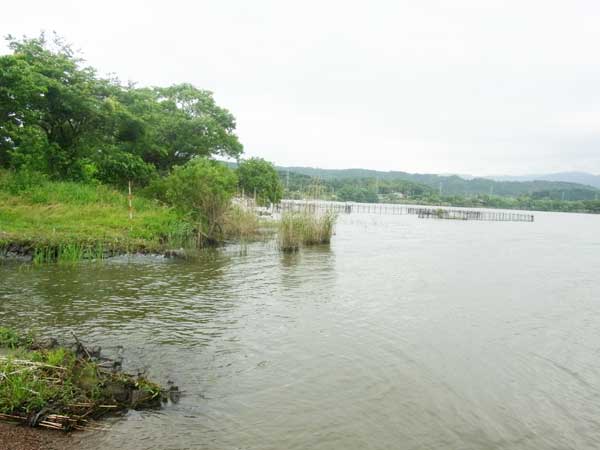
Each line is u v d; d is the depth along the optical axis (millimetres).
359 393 6656
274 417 5840
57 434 5094
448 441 5535
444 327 10156
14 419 5289
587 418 6316
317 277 15164
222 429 5484
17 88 21219
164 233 19812
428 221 61656
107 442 5031
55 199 21188
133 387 6090
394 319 10586
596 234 47219
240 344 8398
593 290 15367
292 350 8227
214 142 33562
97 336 8367
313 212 25000
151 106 30891
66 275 13320
